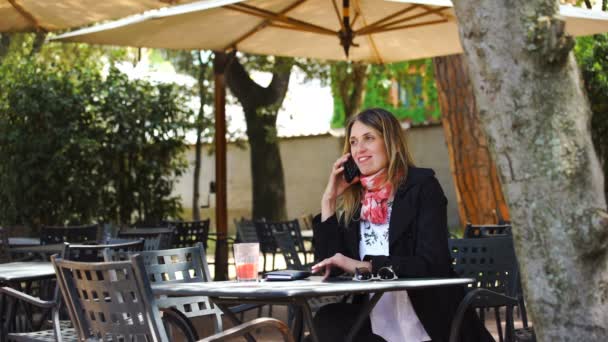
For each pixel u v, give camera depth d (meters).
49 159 10.87
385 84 16.28
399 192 3.75
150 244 5.50
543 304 2.66
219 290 3.02
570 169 2.59
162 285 3.40
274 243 8.35
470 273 4.55
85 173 11.05
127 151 11.16
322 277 3.71
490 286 4.52
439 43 8.97
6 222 10.95
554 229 2.61
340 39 7.91
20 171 10.84
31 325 5.37
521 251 2.69
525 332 4.50
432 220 3.69
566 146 2.60
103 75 11.76
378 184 3.80
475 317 3.78
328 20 8.45
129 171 11.30
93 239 6.96
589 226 2.59
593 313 2.62
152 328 3.09
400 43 9.05
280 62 16.02
